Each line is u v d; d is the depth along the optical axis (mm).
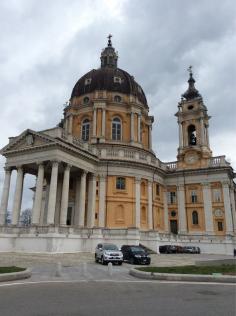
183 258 30969
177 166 52438
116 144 48438
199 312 8180
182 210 49812
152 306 8938
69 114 52562
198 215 48750
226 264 21953
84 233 34656
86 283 13992
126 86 53656
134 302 9523
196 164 50906
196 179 50062
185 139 53781
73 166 38906
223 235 44812
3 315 7797
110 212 43125
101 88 51781
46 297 10312
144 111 55094
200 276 14672
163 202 50969
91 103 51062
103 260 23656
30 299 9930
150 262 25578
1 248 31906
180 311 8289
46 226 31594
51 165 38562
